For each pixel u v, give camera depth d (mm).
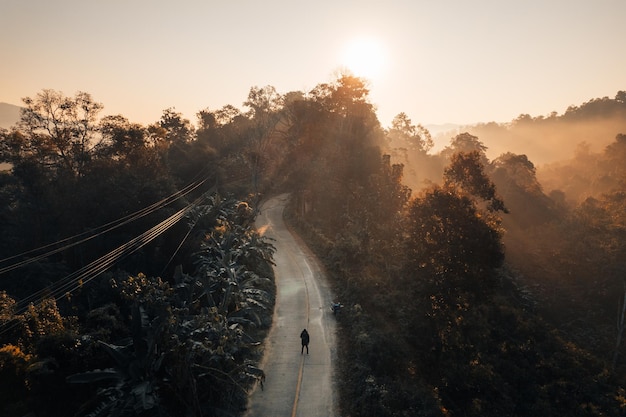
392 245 38781
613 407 29062
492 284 29688
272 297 30688
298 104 70500
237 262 31031
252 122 85375
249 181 73062
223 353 15391
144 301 16625
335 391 19359
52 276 34125
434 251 29906
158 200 43094
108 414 13820
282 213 61469
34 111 44406
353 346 23297
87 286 32188
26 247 42188
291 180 67875
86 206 40562
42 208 42281
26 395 15070
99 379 14547
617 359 43156
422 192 32438
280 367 21484
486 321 34969
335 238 47094
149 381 14570
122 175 44594
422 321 29016
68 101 45812
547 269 60812
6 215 45281
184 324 16609
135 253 38156
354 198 52531
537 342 36562
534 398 28391
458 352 28844
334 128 68938
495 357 31188
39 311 20438
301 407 18125
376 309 29625
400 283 32562
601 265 54781
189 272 37000
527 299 50438
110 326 20297
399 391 19047
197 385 15727
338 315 27797
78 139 46781
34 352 16422
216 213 43188
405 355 24844
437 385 25781
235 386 17125
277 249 43844
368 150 60938
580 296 54031
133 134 48969
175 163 65875
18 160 41688
